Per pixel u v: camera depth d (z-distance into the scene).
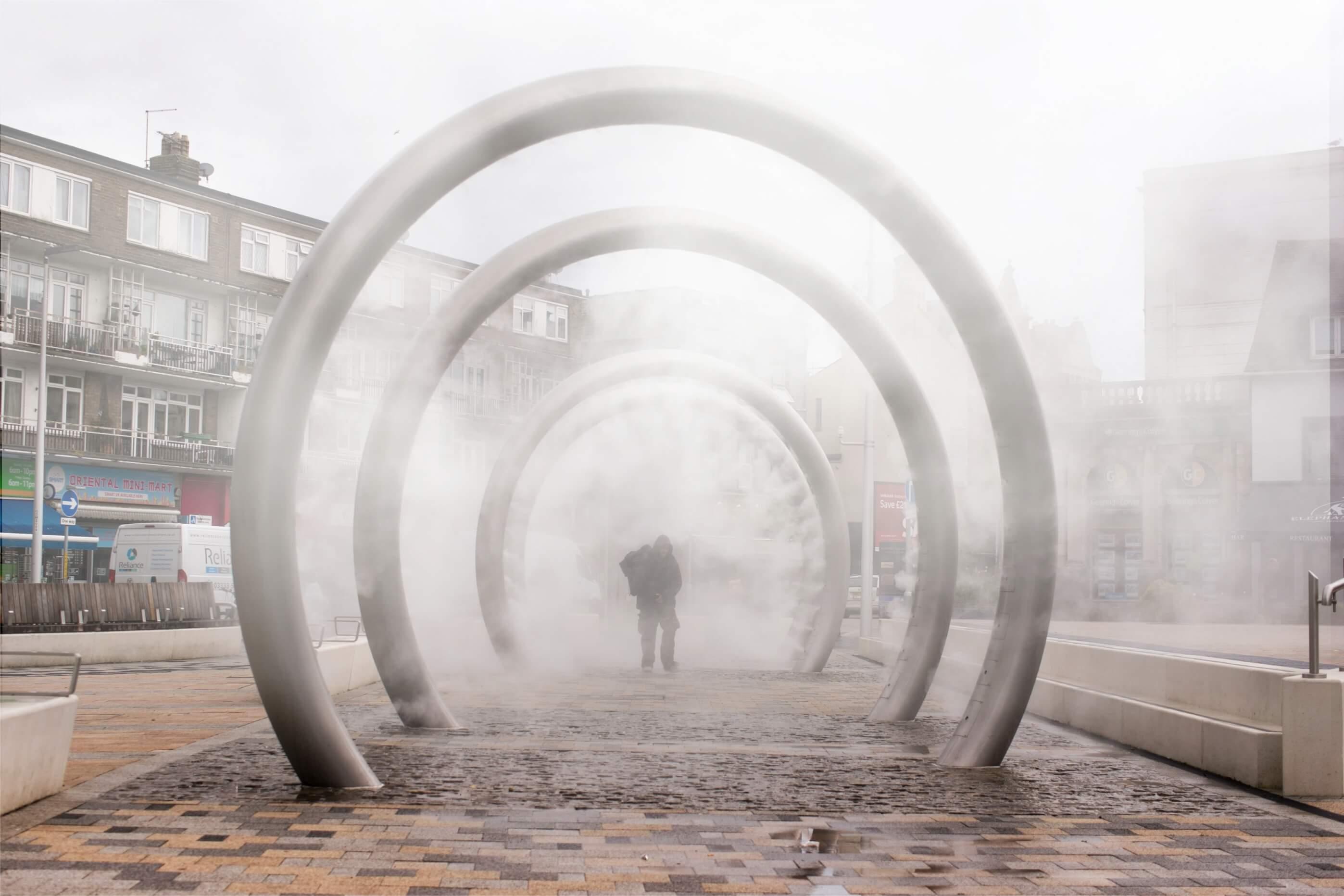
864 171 7.03
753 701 11.12
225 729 8.34
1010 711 7.35
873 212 7.20
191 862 4.63
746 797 6.23
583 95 6.76
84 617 15.12
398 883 4.43
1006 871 4.78
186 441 33.38
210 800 5.86
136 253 31.72
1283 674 7.02
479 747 7.86
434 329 9.52
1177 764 7.59
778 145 7.06
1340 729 6.40
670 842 5.18
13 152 29.45
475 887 4.41
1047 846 5.22
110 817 5.40
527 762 7.25
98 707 9.70
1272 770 6.66
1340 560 27.44
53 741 5.85
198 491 33.75
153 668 13.84
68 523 25.42
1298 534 27.67
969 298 7.18
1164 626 23.27
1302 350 27.41
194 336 33.66
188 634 15.47
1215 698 7.80
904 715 9.73
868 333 9.87
